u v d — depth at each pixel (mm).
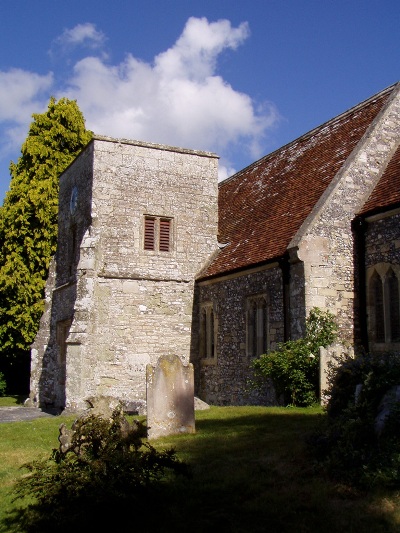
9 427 13000
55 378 19641
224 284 16672
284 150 20594
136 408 14156
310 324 13000
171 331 17516
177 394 10016
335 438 7492
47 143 29359
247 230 17562
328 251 13562
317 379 12406
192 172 18641
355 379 8500
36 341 20875
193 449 8523
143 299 17312
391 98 15695
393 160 14750
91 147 17672
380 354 12891
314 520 5684
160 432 9750
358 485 6445
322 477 6832
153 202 17922
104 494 5676
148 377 9898
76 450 6344
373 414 7445
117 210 17438
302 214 14727
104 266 16984
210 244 18547
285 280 13867
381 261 13141
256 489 6570
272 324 14281
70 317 18344
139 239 17578
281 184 18062
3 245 27375
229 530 5594
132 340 16984
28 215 27156
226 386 16172
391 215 12969
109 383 16453
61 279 20047
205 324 17672
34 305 26297
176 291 17797
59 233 20766
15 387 28547
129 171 17750
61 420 13805
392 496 6078
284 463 7445
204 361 17375
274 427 9719
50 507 5797
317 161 16938
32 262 26938
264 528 5578
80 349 15961
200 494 6516
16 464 8891
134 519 5902
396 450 6645
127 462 6078
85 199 17922
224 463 7656
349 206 14094
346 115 18016
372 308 13359
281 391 12914
